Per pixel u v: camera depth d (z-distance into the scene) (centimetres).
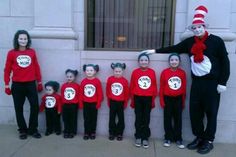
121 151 461
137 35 536
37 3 509
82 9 521
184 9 505
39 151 455
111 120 498
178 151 466
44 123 534
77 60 516
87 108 499
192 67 464
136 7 531
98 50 525
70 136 507
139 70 484
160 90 484
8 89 493
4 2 525
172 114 487
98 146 477
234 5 488
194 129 474
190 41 466
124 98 493
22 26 527
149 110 484
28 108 535
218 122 501
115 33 539
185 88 481
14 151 453
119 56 507
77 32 525
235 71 489
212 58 449
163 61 498
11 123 546
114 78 491
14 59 484
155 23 530
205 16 485
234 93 493
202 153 457
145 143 476
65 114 505
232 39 483
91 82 495
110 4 534
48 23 512
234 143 503
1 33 531
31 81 494
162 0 525
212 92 452
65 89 501
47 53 517
